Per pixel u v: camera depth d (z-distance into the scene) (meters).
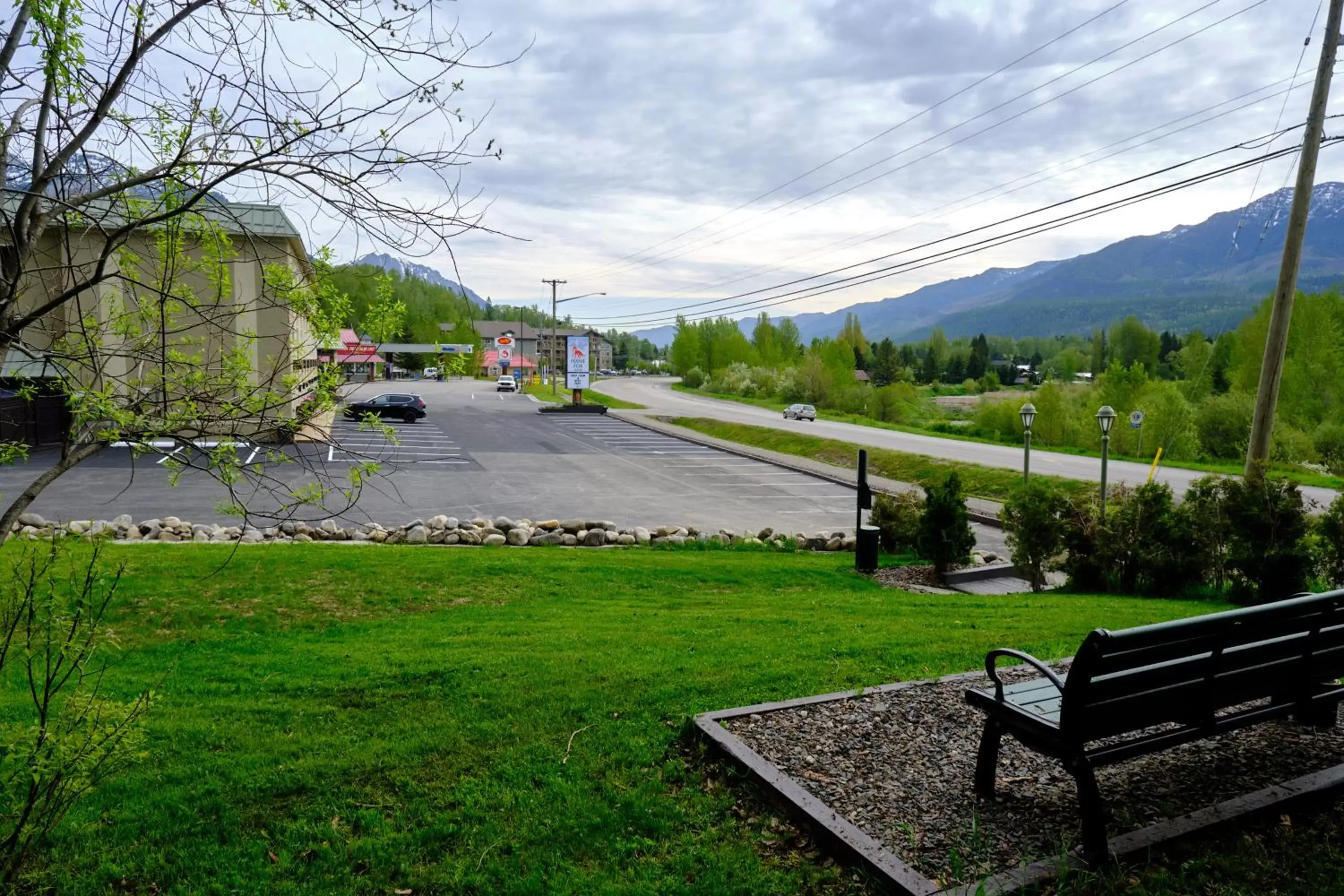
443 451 31.16
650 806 3.66
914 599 10.07
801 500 23.05
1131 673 3.24
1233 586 10.38
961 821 3.38
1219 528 10.55
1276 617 3.57
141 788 3.82
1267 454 14.97
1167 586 10.94
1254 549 9.99
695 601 9.59
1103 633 3.06
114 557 9.38
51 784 2.89
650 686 5.17
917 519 14.77
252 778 3.91
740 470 29.55
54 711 4.70
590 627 7.45
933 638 6.77
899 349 150.88
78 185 2.81
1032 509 11.81
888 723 4.42
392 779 3.92
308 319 3.02
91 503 17.73
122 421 2.59
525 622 7.76
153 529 13.42
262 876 3.19
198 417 2.78
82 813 3.57
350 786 3.86
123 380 2.74
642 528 16.28
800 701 4.68
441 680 5.38
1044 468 30.05
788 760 3.94
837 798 3.56
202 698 5.08
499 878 3.17
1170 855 3.14
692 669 5.60
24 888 3.08
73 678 5.45
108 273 2.69
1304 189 14.52
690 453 34.75
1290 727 4.43
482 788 3.83
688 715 4.63
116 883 3.15
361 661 5.95
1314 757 4.02
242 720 4.68
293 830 3.49
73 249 2.90
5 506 17.20
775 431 41.66
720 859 3.26
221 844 3.42
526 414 52.00
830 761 3.93
